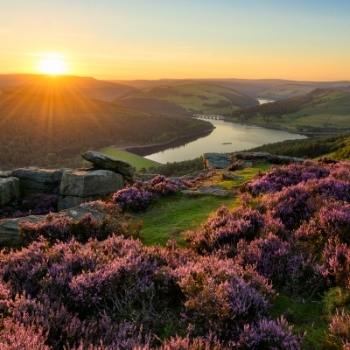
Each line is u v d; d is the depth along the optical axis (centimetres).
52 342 489
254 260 752
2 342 441
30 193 2302
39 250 792
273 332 505
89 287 615
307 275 705
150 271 686
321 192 1154
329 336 528
